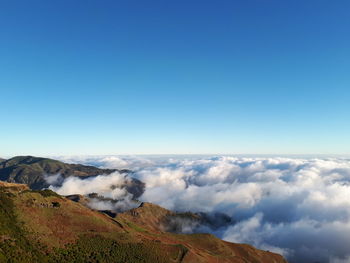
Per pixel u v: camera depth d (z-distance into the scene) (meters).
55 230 128.50
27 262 95.12
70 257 111.94
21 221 121.31
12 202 133.75
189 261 149.62
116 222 185.25
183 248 159.25
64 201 162.12
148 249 143.88
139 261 130.62
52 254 108.81
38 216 133.75
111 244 134.88
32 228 120.56
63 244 119.31
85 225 146.12
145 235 183.25
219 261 197.50
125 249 135.38
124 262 124.69
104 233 144.12
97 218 160.50
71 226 138.88
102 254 123.94
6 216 119.50
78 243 125.38
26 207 135.75
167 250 151.88
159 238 191.12
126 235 151.38
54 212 144.50
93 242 131.25
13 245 100.88
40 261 100.19
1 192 139.38
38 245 110.38
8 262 90.00
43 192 160.00
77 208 161.75
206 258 184.50
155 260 136.75
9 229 110.75
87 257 117.25
